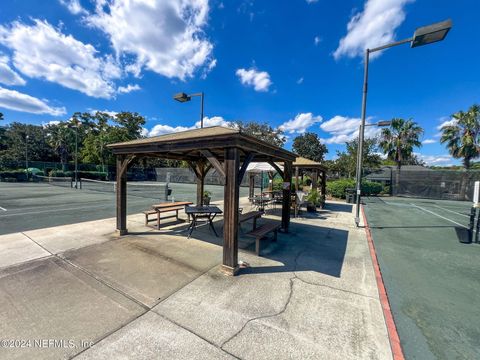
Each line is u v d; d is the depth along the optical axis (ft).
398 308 10.27
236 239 13.01
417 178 68.39
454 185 63.87
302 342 7.85
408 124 73.51
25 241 17.71
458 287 12.35
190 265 13.99
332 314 9.51
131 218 27.61
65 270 12.83
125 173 19.77
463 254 17.65
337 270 13.99
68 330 8.06
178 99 31.91
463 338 8.36
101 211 31.40
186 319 8.88
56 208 33.42
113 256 15.05
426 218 33.01
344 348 7.64
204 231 21.97
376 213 37.50
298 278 12.75
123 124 130.11
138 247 16.90
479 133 69.67
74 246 16.75
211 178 105.29
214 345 7.58
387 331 8.57
